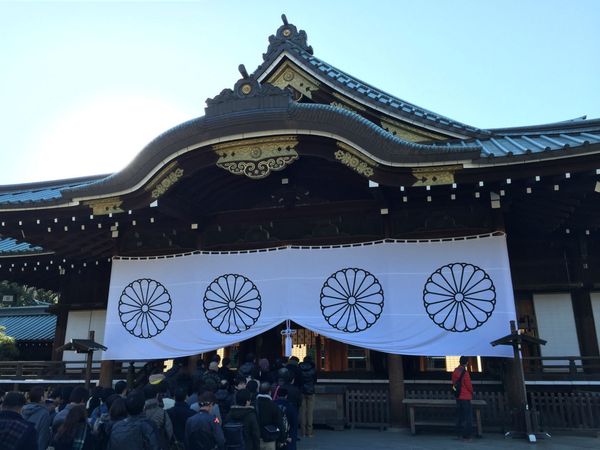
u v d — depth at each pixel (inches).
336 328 400.2
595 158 330.0
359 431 378.0
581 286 470.3
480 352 369.4
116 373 544.4
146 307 447.2
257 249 435.8
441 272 393.4
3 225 457.4
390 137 365.7
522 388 348.2
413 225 425.4
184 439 213.2
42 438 200.1
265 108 378.6
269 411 237.8
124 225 485.7
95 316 605.6
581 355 459.5
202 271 441.4
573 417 365.7
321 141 380.5
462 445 321.7
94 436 189.6
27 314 941.8
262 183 451.5
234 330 420.2
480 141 458.3
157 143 398.0
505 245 387.5
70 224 464.4
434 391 418.3
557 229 481.7
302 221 455.5
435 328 382.9
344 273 410.9
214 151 394.6
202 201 455.2
